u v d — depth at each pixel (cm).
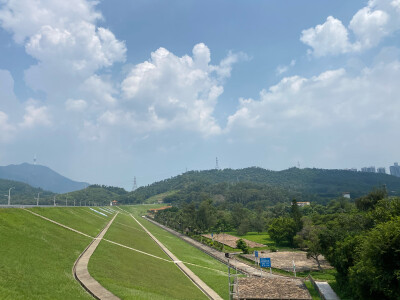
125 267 4844
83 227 7756
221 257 8506
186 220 14438
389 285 3092
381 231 3250
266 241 11556
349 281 4034
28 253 3841
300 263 7256
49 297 2802
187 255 8238
